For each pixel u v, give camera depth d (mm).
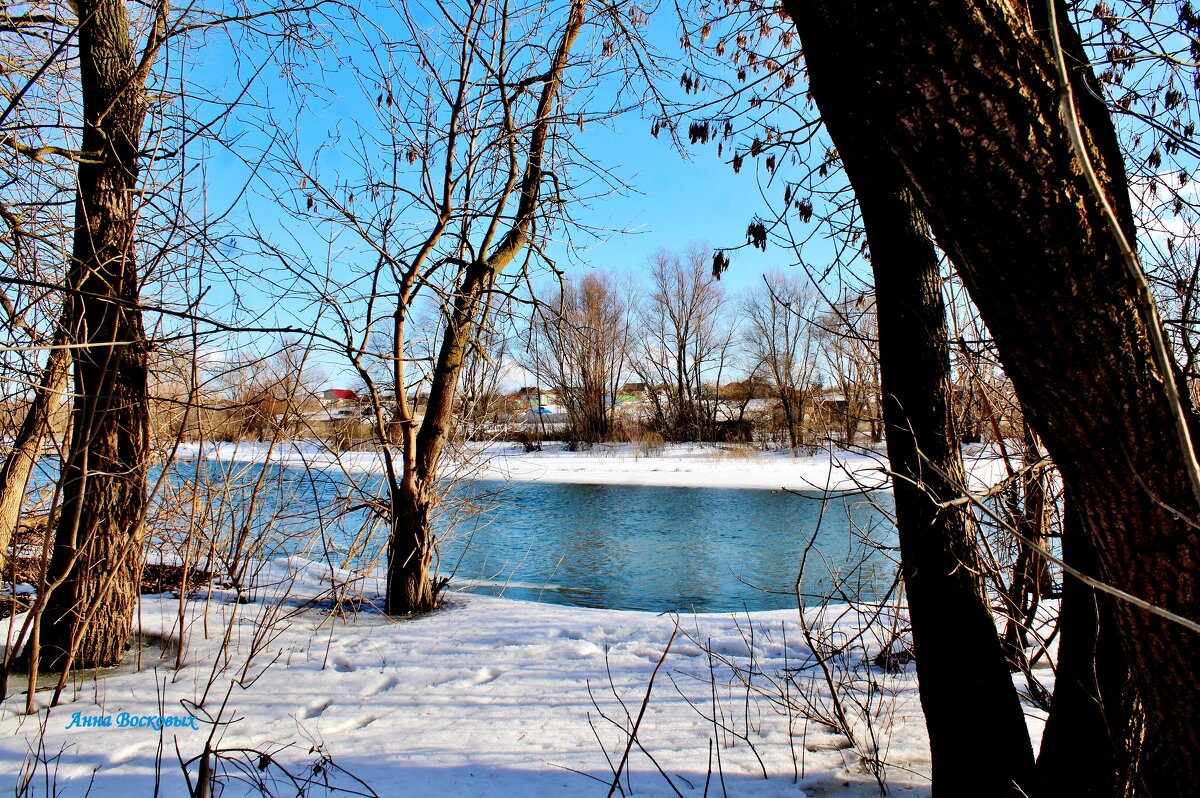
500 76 6367
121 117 4613
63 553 4676
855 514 14969
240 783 3100
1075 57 1739
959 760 2633
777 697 4113
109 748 3445
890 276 2828
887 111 1382
